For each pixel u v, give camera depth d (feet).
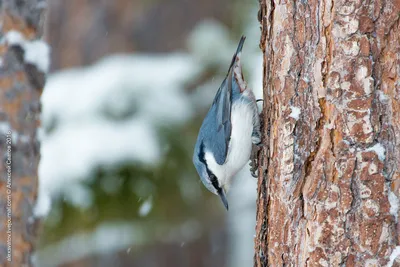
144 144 43.42
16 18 29.66
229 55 45.83
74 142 43.39
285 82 24.61
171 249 54.75
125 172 43.52
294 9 24.36
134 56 48.70
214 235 57.16
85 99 44.93
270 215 25.48
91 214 44.47
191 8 52.85
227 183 34.45
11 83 29.60
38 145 30.73
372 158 22.45
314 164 23.54
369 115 22.53
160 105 44.68
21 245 29.81
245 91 32.68
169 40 53.01
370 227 22.44
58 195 42.93
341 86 22.84
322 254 23.04
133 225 46.09
